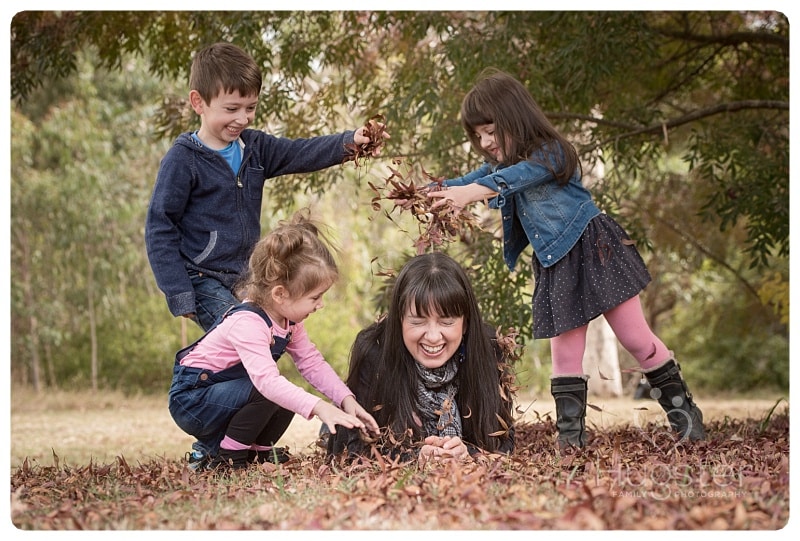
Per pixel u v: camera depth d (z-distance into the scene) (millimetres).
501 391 3281
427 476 2713
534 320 3732
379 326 3357
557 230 3646
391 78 6387
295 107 6691
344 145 3750
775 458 3102
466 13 6262
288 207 6414
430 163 6062
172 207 3523
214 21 5969
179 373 3330
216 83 3525
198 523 2385
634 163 6297
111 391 13289
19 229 12641
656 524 2244
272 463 3211
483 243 5363
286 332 3266
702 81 7723
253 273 3205
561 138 3689
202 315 3574
